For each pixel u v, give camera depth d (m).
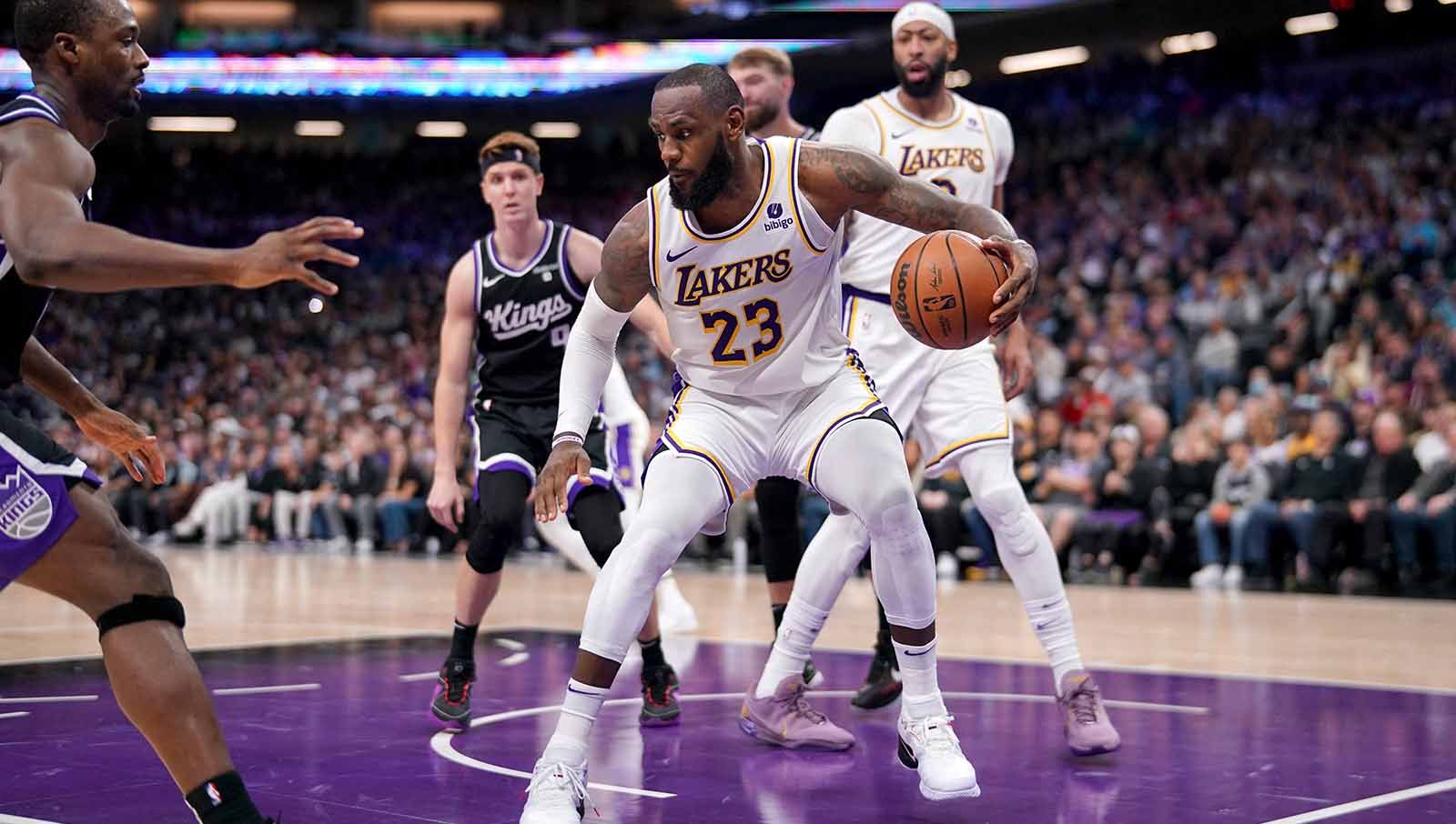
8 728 3.94
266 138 26.20
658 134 2.84
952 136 4.27
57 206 2.14
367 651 5.88
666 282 3.01
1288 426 10.35
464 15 24.23
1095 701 3.66
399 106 23.11
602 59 21.59
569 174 24.28
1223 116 17.86
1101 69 19.91
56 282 2.11
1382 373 10.41
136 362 20.44
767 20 19.19
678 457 3.07
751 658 5.71
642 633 4.12
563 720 2.91
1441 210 13.69
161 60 22.45
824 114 22.00
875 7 18.12
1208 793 3.13
